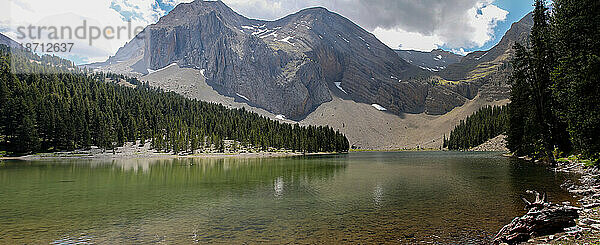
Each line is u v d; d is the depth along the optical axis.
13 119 95.50
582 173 36.19
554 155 48.28
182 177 44.00
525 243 13.26
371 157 105.94
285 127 157.00
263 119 185.50
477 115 187.12
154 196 28.50
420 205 23.16
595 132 26.67
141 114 135.00
